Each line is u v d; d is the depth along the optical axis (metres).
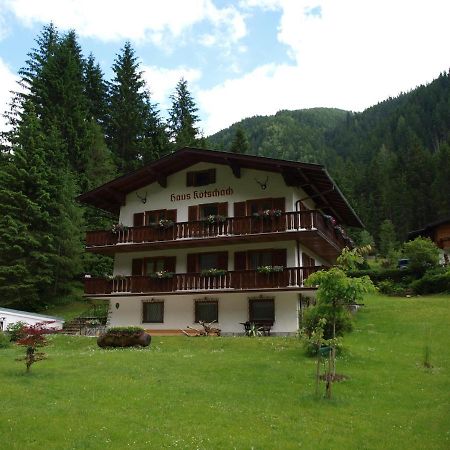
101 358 18.55
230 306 28.53
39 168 42.41
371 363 18.14
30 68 59.34
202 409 12.28
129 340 22.83
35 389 13.65
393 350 20.67
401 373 16.72
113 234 31.33
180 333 28.77
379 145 151.75
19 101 55.12
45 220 41.28
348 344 22.03
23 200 40.81
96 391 13.61
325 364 17.58
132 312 30.86
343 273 14.79
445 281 39.78
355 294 14.74
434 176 99.75
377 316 29.67
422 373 16.78
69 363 17.55
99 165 53.44
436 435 11.09
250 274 27.66
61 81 56.19
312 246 30.80
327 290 14.94
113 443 9.89
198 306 29.38
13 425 10.64
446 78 184.12
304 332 19.94
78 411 11.77
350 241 36.25
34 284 40.00
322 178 28.39
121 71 64.31
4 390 13.34
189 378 15.45
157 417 11.57
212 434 10.59
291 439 10.57
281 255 28.34
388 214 92.06
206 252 30.05
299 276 26.73
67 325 33.62
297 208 29.08
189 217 30.83
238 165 29.72
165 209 31.62
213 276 28.45
